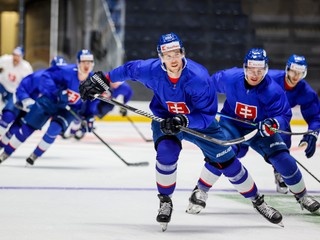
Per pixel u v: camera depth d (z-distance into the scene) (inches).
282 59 1670.8
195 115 355.6
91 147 925.8
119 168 677.3
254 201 378.6
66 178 582.6
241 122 439.2
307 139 473.7
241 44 1672.0
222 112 448.5
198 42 1664.6
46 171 634.2
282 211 429.4
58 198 460.8
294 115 1461.6
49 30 1608.0
